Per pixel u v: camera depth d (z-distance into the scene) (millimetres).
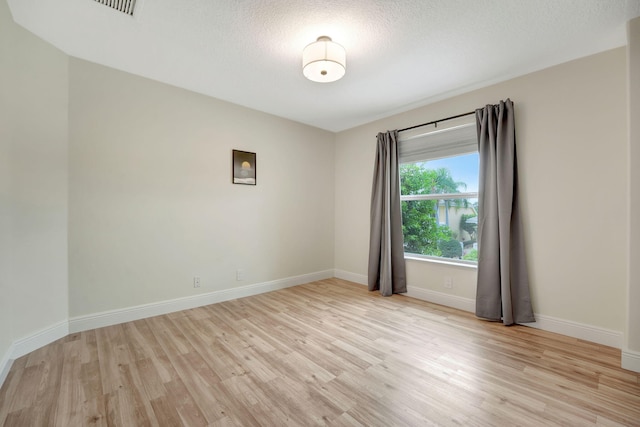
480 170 2812
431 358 2025
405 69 2559
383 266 3613
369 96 3162
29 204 2076
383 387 1689
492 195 2725
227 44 2205
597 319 2270
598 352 2111
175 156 2928
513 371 1858
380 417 1439
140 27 2002
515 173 2664
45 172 2178
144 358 2002
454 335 2410
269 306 3139
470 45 2193
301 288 3898
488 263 2754
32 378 1749
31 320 2086
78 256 2396
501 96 2783
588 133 2311
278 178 3826
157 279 2828
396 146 3619
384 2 1743
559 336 2393
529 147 2605
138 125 2699
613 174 2209
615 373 1829
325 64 2076
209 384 1709
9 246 1915
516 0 1710
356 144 4246
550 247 2494
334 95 3148
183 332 2443
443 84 2859
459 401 1562
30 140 2080
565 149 2418
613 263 2207
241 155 3432
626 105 2156
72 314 2381
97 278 2496
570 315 2393
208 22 1943
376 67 2527
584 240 2332
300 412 1476
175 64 2506
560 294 2443
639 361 1830
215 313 2910
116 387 1671
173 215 2924
